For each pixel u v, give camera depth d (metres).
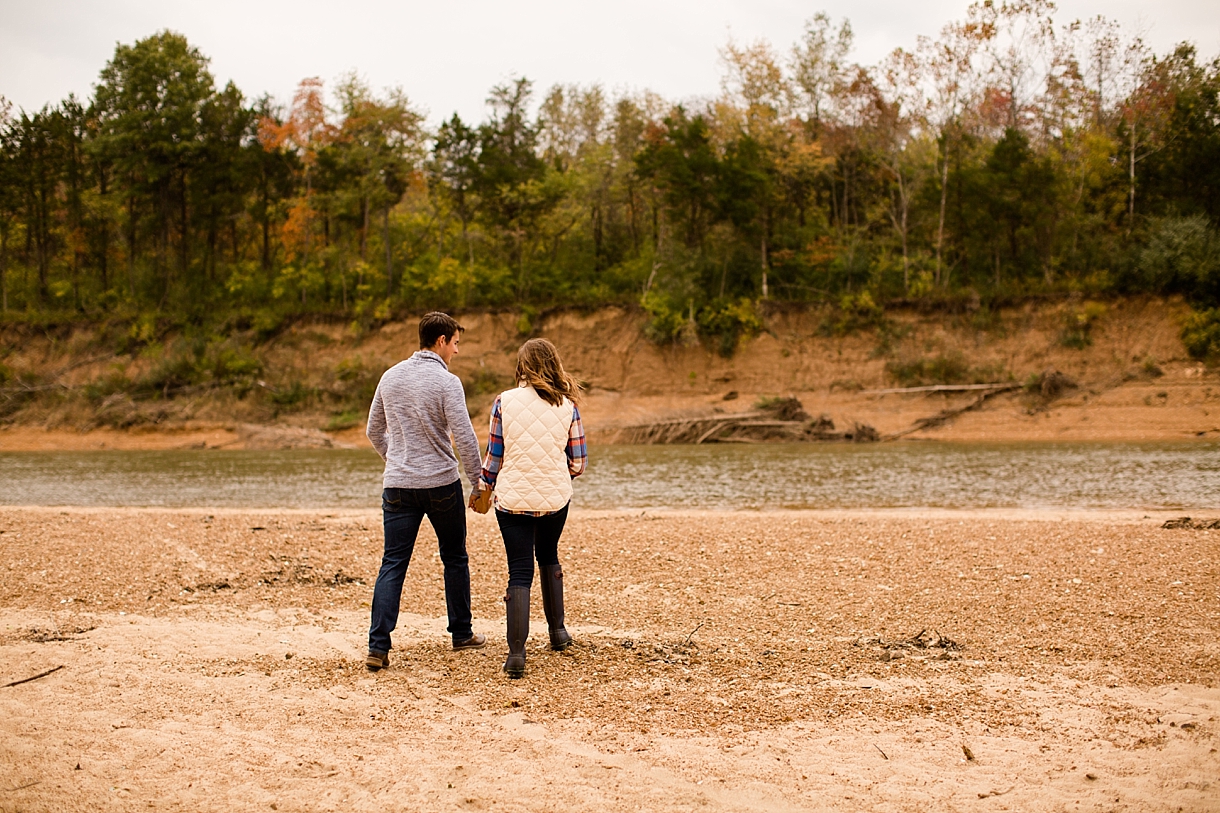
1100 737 3.84
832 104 50.97
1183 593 6.46
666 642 5.39
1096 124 46.12
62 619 5.99
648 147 47.81
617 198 52.56
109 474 22.66
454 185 50.28
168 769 3.44
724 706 4.26
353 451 32.25
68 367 44.78
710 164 43.78
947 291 40.16
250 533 9.63
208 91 52.19
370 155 47.78
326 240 50.84
